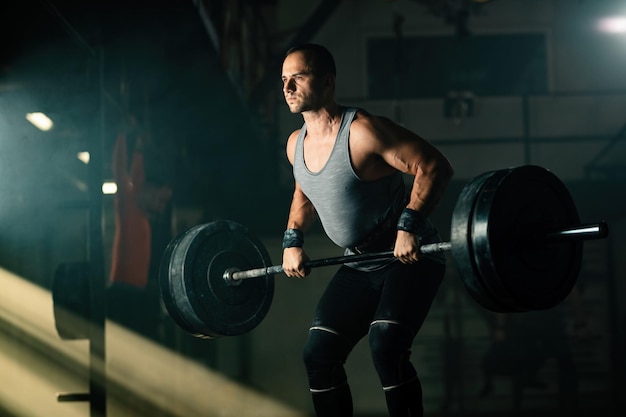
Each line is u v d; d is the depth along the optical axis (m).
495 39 11.39
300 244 2.88
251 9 9.21
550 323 9.37
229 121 7.55
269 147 9.23
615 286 10.29
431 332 9.94
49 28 4.00
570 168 10.88
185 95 6.68
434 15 10.30
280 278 9.84
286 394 9.61
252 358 9.67
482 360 9.33
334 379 2.72
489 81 11.34
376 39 11.38
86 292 4.14
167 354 6.59
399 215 2.77
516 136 11.02
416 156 2.58
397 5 11.42
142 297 5.39
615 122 11.01
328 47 11.33
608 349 10.05
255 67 9.19
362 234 2.77
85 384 4.91
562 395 9.16
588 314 10.21
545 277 2.43
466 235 2.34
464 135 11.09
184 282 2.98
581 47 11.27
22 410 4.77
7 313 4.74
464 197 2.39
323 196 2.72
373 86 11.35
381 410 9.22
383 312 2.59
